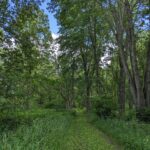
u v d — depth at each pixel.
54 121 19.38
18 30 21.45
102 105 28.59
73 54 43.19
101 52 41.25
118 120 21.52
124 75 32.31
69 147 13.66
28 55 21.88
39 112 34.97
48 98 61.38
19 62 21.17
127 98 53.00
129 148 12.70
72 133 18.92
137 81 23.12
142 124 17.92
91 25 35.06
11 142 9.13
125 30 23.72
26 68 21.39
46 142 10.95
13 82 17.70
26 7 20.75
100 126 22.62
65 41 40.25
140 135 13.84
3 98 17.14
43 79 41.28
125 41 24.12
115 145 14.64
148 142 11.83
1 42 20.91
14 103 17.58
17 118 17.83
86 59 44.94
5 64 20.19
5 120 16.30
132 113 21.70
